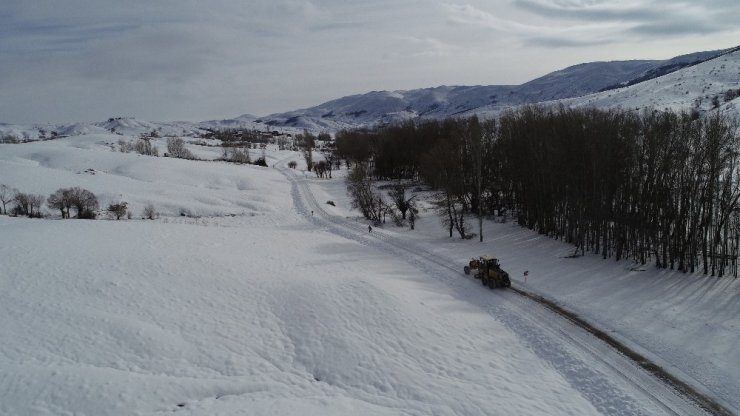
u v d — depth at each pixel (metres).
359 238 59.06
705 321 29.92
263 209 82.38
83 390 20.88
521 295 36.44
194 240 49.16
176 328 28.11
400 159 108.31
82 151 124.56
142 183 92.00
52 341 25.16
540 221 57.03
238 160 154.62
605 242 45.22
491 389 23.56
